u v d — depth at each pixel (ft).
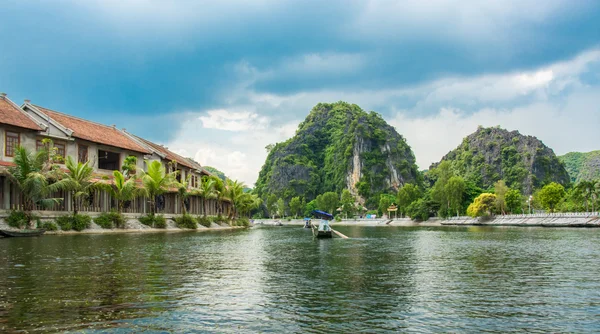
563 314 39.75
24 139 158.92
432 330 34.60
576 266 73.20
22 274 58.59
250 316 38.24
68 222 151.84
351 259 84.28
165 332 33.50
